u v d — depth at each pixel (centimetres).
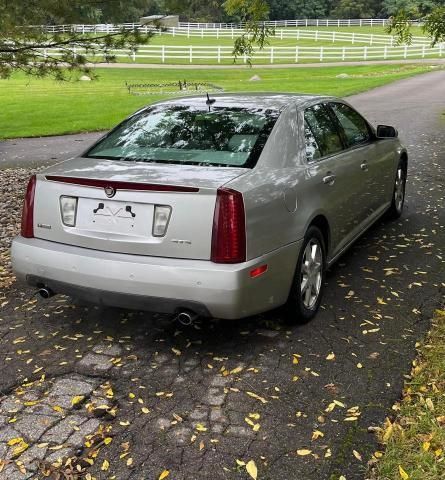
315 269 447
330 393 348
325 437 308
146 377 371
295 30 6419
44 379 370
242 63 3928
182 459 294
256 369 376
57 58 893
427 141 1301
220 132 435
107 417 329
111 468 288
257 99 485
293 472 283
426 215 730
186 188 358
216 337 421
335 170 480
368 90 2545
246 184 372
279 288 396
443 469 280
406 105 1997
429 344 402
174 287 359
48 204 403
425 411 325
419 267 551
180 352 402
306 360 387
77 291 392
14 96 2406
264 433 312
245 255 361
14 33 811
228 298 355
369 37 5284
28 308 477
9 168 1150
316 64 3991
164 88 2559
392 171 657
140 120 477
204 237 358
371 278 526
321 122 499
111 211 379
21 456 297
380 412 328
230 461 291
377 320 443
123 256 375
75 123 1748
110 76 3158
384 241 629
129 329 438
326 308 465
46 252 397
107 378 371
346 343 408
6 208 845
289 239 401
